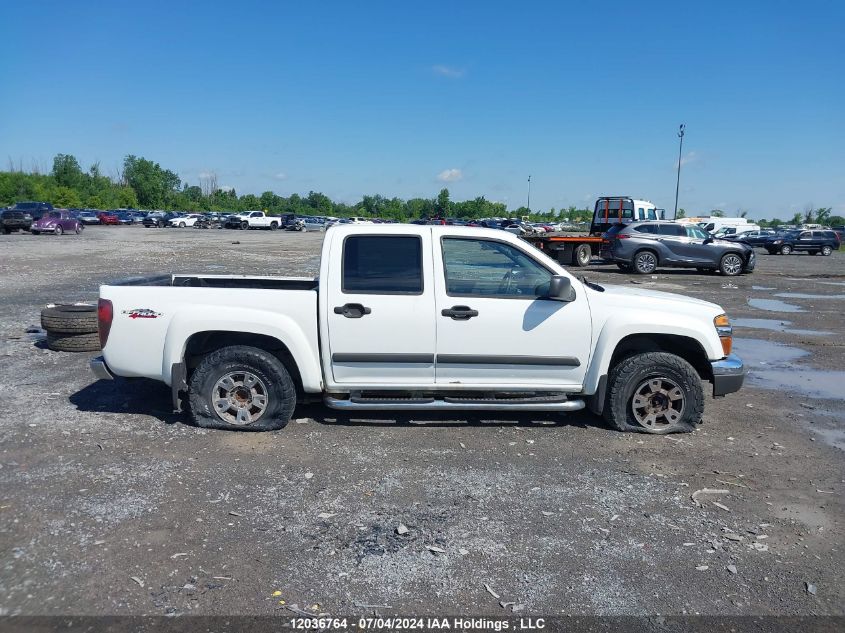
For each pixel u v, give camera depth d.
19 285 15.39
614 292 5.96
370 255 5.60
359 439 5.60
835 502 4.61
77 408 6.25
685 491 4.74
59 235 42.47
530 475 4.95
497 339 5.62
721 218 54.91
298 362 5.56
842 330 11.78
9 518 4.06
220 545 3.83
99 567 3.56
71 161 106.56
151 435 5.55
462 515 4.29
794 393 7.50
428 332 5.57
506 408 5.67
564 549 3.90
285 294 5.59
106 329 5.60
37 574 3.47
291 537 3.95
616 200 28.22
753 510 4.46
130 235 45.12
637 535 4.08
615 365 5.97
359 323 5.53
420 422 6.05
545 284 5.73
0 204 88.81
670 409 5.92
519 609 3.30
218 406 5.69
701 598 3.43
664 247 22.38
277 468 4.95
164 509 4.25
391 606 3.30
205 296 5.59
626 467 5.15
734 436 5.94
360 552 3.80
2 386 6.95
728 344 5.96
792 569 3.73
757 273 24.00
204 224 67.81
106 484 4.59
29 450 5.17
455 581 3.54
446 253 5.65
